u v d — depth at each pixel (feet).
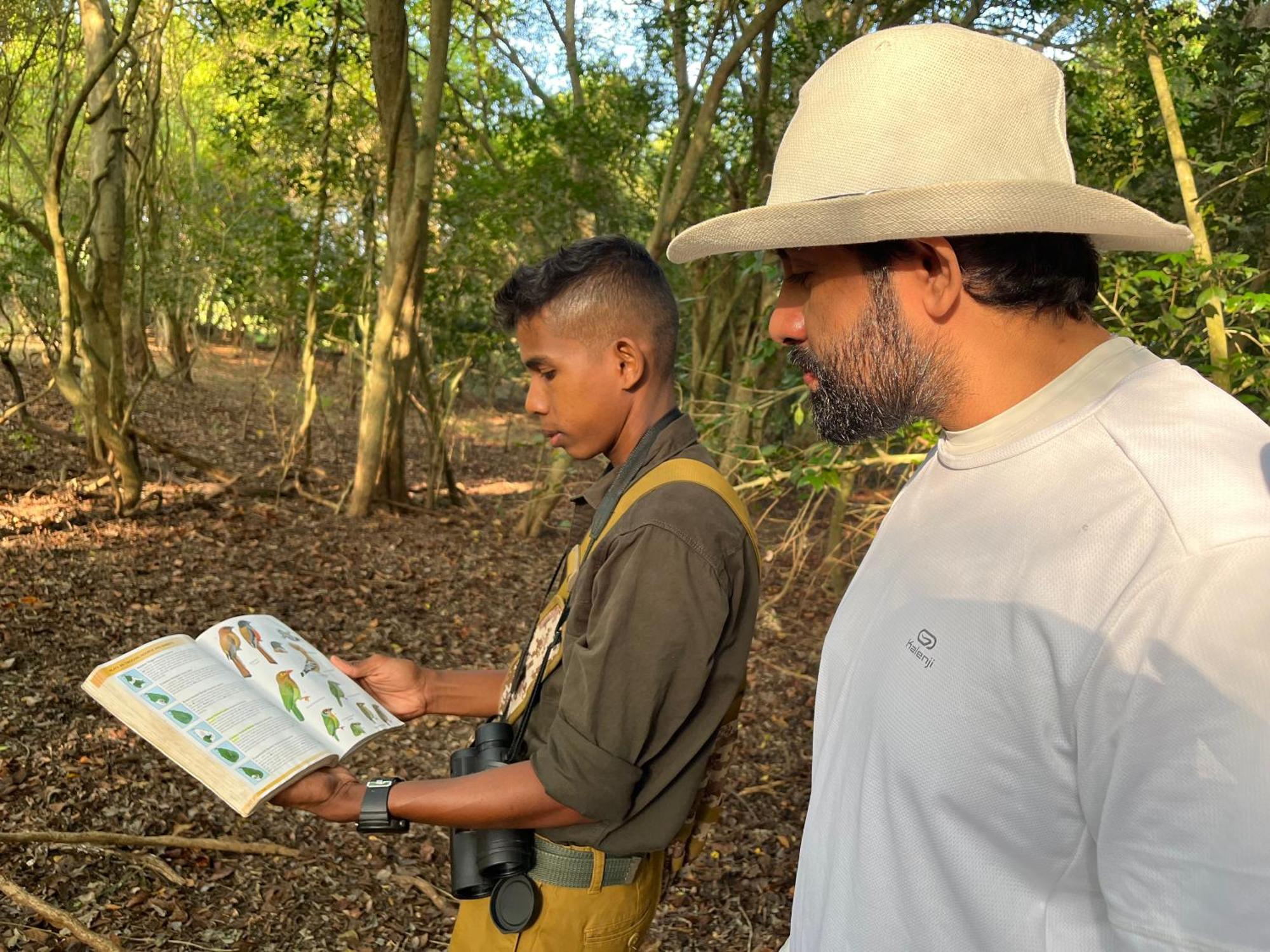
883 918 2.89
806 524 18.20
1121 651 2.37
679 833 5.04
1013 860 2.65
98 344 23.66
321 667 5.24
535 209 33.76
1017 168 2.94
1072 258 2.93
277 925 9.90
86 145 38.42
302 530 26.55
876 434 3.30
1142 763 2.28
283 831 11.70
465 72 48.24
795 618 22.98
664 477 4.72
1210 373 9.86
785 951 3.56
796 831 13.43
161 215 44.45
